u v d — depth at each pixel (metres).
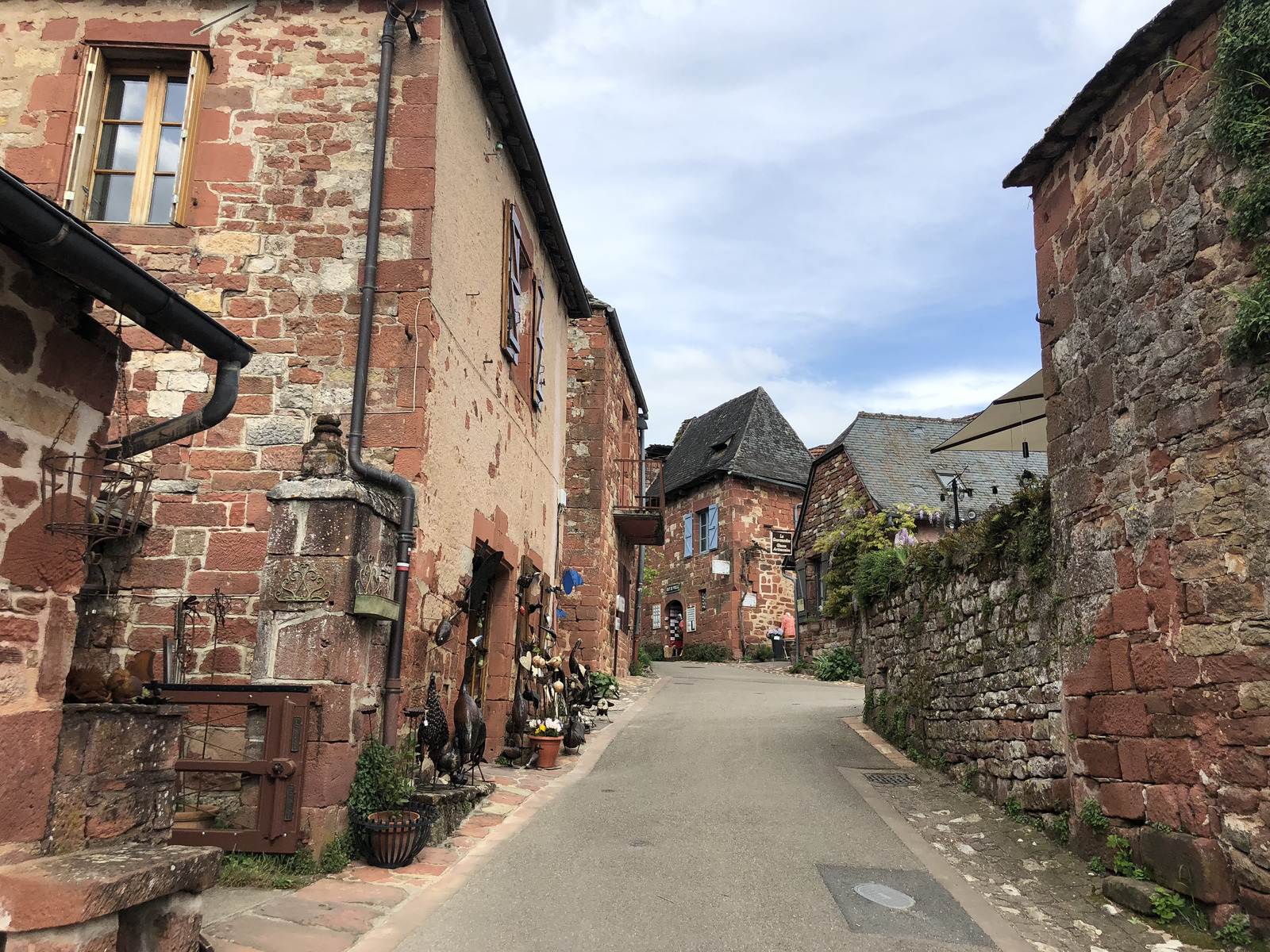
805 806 7.32
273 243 7.14
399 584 6.19
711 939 4.49
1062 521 6.47
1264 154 4.87
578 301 13.57
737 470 26.83
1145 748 5.42
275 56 7.46
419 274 6.98
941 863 5.96
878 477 19.88
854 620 19.17
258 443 6.82
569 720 9.87
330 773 5.23
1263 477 4.77
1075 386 6.45
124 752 3.64
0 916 2.92
